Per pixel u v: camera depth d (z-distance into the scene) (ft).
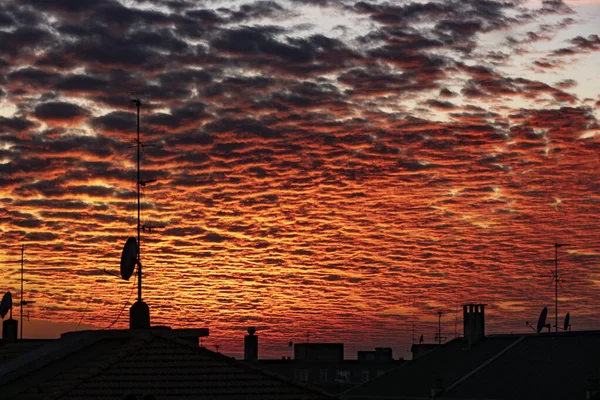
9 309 154.20
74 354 96.99
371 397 251.19
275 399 91.15
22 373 94.22
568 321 260.01
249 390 91.86
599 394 196.24
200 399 88.63
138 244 103.65
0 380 93.30
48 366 95.45
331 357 371.97
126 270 102.47
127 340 99.19
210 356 96.48
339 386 355.36
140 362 93.56
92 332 99.25
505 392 218.38
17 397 91.35
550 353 229.45
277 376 95.30
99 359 95.86
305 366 370.12
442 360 259.80
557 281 251.80
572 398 203.72
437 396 231.50
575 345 228.84
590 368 213.87
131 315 102.47
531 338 245.04
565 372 216.13
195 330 102.32
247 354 247.09
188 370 93.04
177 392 89.10
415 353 362.74
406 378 254.68
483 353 249.96
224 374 93.86
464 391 228.22
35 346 111.96
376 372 364.38
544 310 247.09
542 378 217.77
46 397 87.20
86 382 89.81
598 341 225.97
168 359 94.43
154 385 89.81
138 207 104.06
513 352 240.53
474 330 261.44
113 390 88.58
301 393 93.86
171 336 98.68
